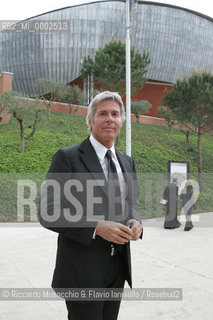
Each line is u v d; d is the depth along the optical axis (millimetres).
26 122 15312
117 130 1515
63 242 1398
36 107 12938
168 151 16500
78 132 15625
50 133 14617
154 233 6680
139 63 15711
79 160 1399
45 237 5914
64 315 2553
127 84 10578
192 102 13219
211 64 35594
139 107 22047
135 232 1389
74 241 1308
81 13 29812
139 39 31219
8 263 4102
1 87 15648
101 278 1341
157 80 32500
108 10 29969
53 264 4059
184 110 13406
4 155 11461
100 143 1501
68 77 31000
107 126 1458
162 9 31812
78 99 20047
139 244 5496
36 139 13516
